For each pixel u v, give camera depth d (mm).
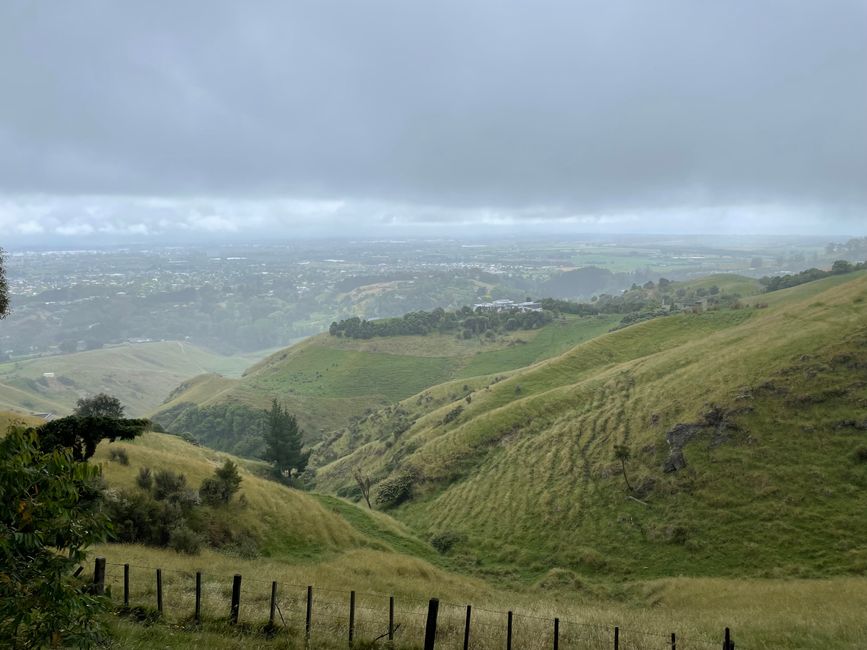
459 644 16391
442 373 176250
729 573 39375
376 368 181625
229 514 37688
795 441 48844
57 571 7883
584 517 51875
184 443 64938
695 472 50531
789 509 42906
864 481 42781
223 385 189125
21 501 7512
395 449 93688
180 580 20672
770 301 152250
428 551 51656
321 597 22391
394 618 18234
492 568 47688
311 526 41594
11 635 7812
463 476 71000
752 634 19781
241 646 13562
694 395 61406
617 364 96438
